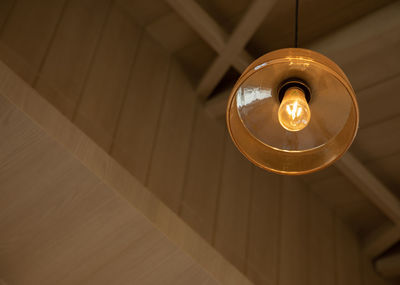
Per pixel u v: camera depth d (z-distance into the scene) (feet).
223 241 11.39
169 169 11.18
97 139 9.98
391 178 14.25
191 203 11.19
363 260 15.56
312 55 5.49
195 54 13.19
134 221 7.93
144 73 12.06
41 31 10.10
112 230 8.12
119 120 10.69
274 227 13.07
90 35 11.14
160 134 11.48
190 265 8.26
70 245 8.44
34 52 9.73
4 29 9.46
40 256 8.67
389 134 13.19
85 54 10.77
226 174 12.55
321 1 11.41
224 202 12.00
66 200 7.95
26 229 8.41
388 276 15.81
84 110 10.05
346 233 15.69
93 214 8.01
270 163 6.13
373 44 10.83
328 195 15.38
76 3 11.19
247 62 11.94
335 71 5.47
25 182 7.88
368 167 14.15
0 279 8.97
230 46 11.63
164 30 12.89
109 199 7.77
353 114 5.76
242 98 6.16
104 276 8.77
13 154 7.61
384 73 11.86
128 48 12.01
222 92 12.96
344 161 13.23
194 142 12.23
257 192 13.16
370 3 11.19
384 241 15.11
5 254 8.78
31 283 9.04
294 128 5.73
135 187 7.99
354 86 12.25
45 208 8.11
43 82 9.58
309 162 6.11
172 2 11.48
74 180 7.69
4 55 9.18
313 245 14.03
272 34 12.26
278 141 6.26
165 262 8.34
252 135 6.20
